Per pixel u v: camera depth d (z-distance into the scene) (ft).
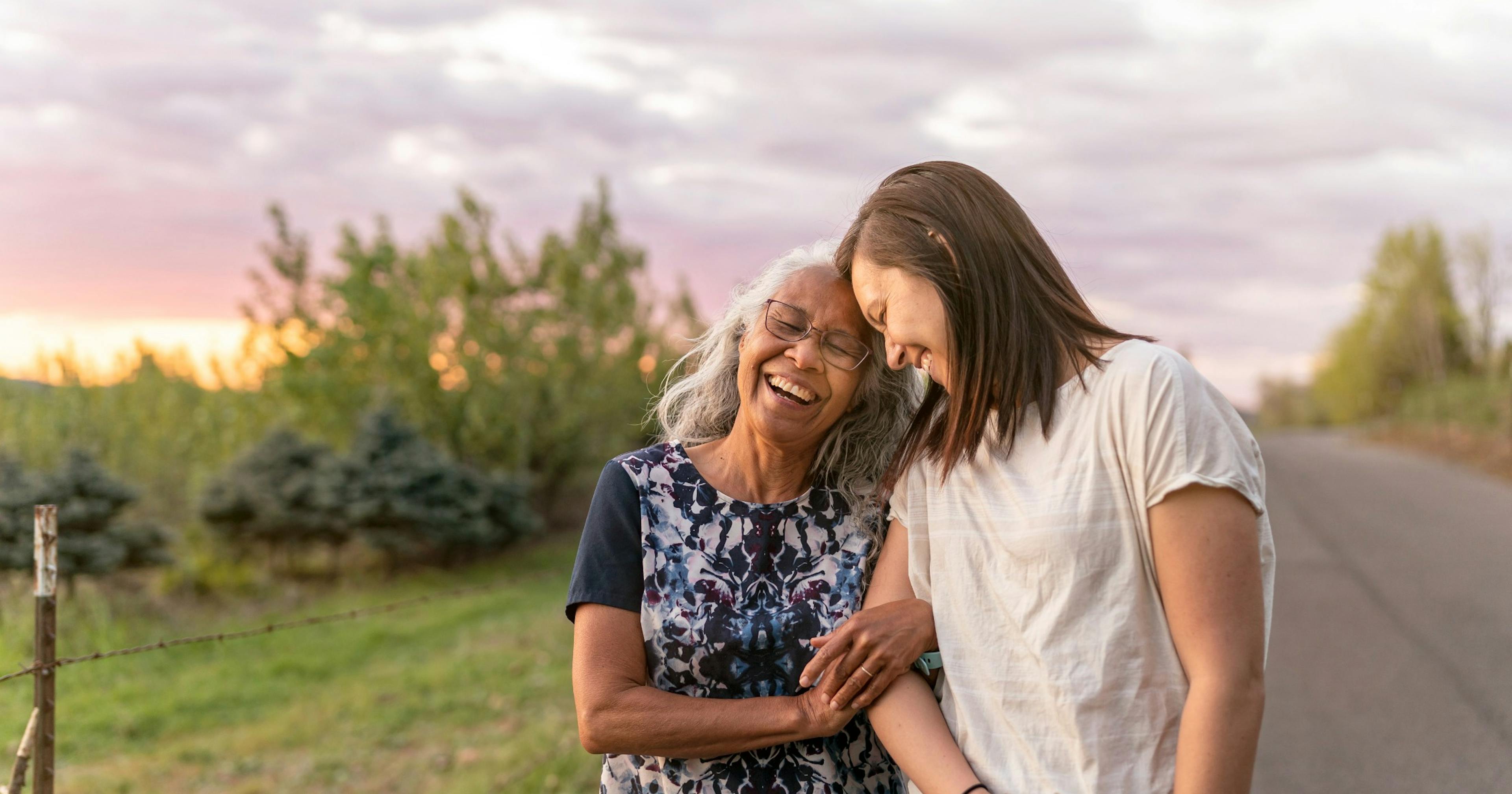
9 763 16.31
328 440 44.86
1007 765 4.69
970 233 4.77
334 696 21.67
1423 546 35.68
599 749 5.29
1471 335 128.77
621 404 52.75
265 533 36.68
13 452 30.53
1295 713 18.12
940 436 5.16
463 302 48.42
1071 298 4.85
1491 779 14.75
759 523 5.69
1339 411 182.60
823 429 5.61
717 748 5.22
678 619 5.46
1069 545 4.42
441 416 46.78
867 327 5.57
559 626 27.81
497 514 41.47
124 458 39.19
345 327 45.52
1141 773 4.38
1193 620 4.23
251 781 16.87
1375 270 146.20
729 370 6.15
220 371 45.55
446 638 27.25
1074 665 4.43
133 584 31.86
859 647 5.07
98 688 22.08
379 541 37.11
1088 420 4.50
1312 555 34.81
